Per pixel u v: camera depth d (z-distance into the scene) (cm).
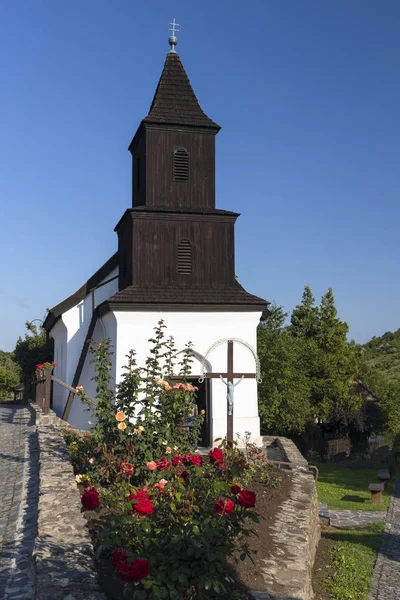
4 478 1093
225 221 2055
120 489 768
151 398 1012
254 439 1866
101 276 2320
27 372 3800
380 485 2156
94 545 666
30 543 736
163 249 1995
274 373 2755
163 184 2058
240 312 1920
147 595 510
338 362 3534
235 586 702
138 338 1847
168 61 2200
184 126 2080
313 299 3797
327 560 1266
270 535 923
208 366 1884
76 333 2302
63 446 1230
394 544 1494
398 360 8506
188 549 537
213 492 677
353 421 3519
